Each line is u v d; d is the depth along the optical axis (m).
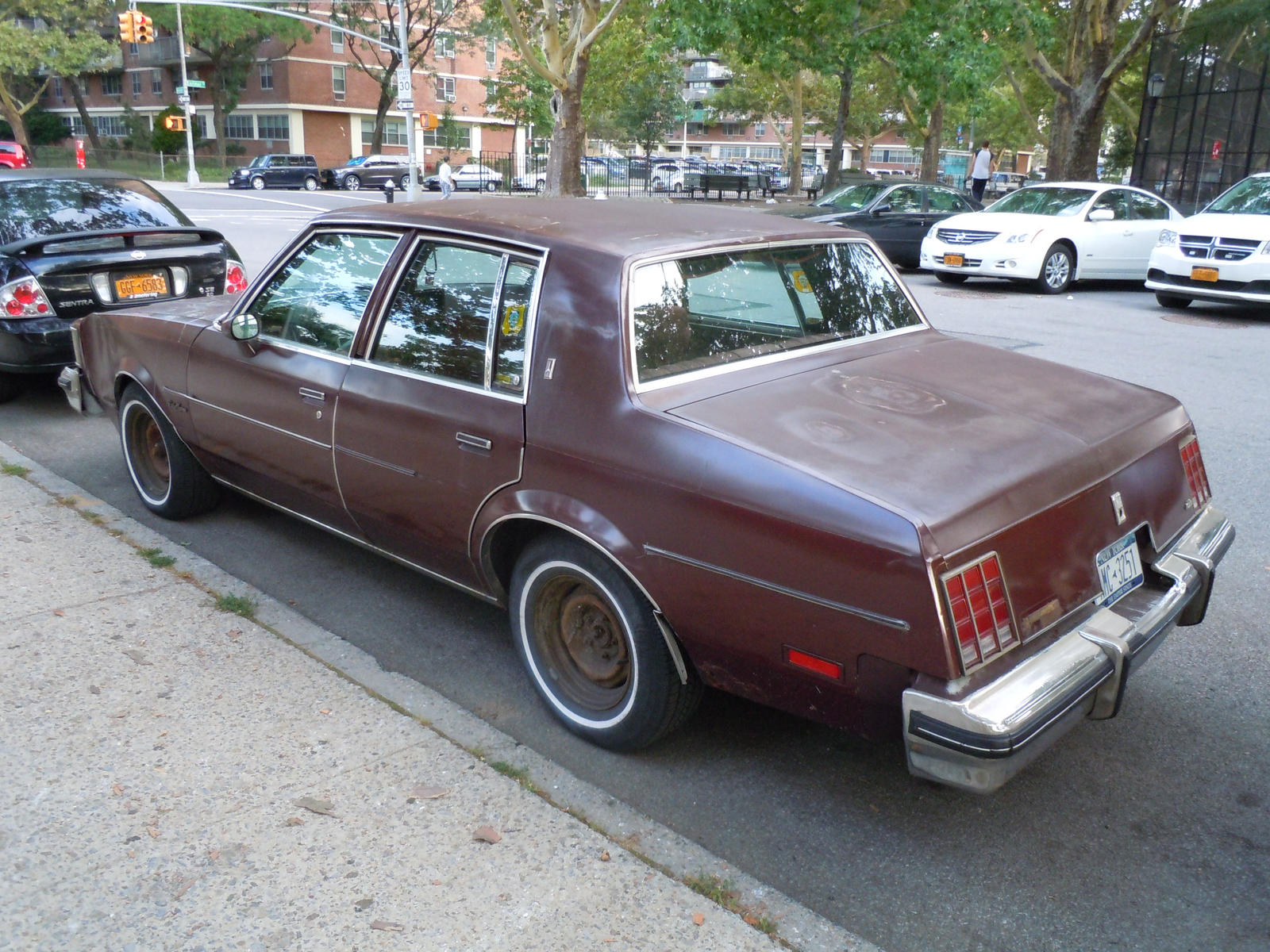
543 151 52.97
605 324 3.04
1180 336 10.76
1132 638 2.75
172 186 48.41
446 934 2.44
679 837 2.84
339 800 2.92
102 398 5.36
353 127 62.00
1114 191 14.94
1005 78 37.69
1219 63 21.14
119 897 2.53
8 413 7.36
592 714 3.29
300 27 53.53
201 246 7.38
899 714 2.55
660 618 2.97
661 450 2.84
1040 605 2.64
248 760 3.09
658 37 21.53
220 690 3.48
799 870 2.79
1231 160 21.14
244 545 4.93
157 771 3.03
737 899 2.61
